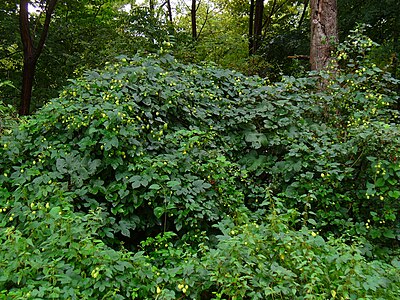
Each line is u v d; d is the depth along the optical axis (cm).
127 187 359
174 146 407
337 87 492
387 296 244
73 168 358
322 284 240
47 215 263
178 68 511
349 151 399
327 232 391
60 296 223
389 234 373
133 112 386
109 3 1342
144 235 376
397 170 369
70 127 385
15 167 377
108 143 350
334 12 641
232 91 516
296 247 259
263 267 244
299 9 1688
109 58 827
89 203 348
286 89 505
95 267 242
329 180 395
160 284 255
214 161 378
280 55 1205
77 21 1229
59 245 253
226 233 294
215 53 1241
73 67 1116
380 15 866
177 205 357
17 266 232
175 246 348
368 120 438
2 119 452
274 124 473
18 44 1111
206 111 460
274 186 430
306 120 491
